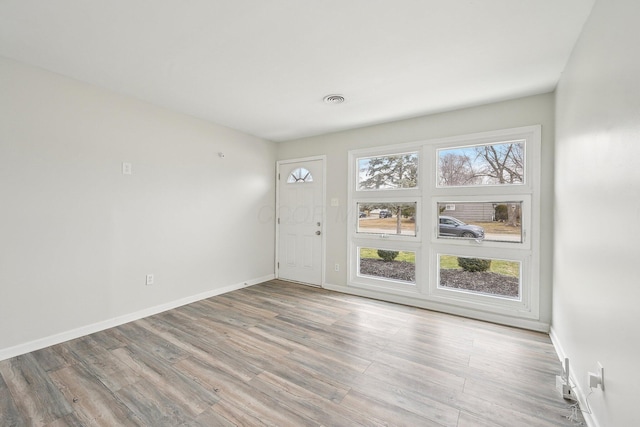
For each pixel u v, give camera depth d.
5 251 2.18
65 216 2.49
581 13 1.65
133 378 1.96
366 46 2.02
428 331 2.75
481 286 3.13
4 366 2.08
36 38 1.93
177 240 3.36
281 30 1.85
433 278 3.37
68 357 2.22
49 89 2.38
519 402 1.75
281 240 4.69
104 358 2.21
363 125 3.81
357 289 3.89
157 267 3.17
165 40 1.96
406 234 3.59
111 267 2.79
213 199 3.76
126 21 1.76
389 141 3.66
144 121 3.03
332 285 4.14
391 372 2.06
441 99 2.92
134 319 2.96
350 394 1.82
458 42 1.96
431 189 3.37
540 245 2.76
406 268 3.61
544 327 2.73
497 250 2.99
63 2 1.58
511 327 2.85
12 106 2.20
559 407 1.71
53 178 2.41
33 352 2.29
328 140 4.20
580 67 1.83
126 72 2.42
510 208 2.95
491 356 2.29
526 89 2.67
